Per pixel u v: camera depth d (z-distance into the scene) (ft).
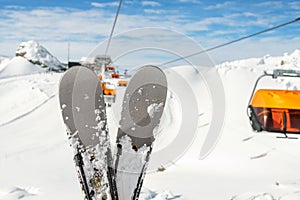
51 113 36.50
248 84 35.58
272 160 18.76
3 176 14.97
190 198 12.11
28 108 43.80
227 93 33.50
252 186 14.12
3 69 161.99
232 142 22.20
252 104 16.55
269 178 15.65
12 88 65.82
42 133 26.81
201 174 16.43
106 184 7.34
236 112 28.68
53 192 12.44
